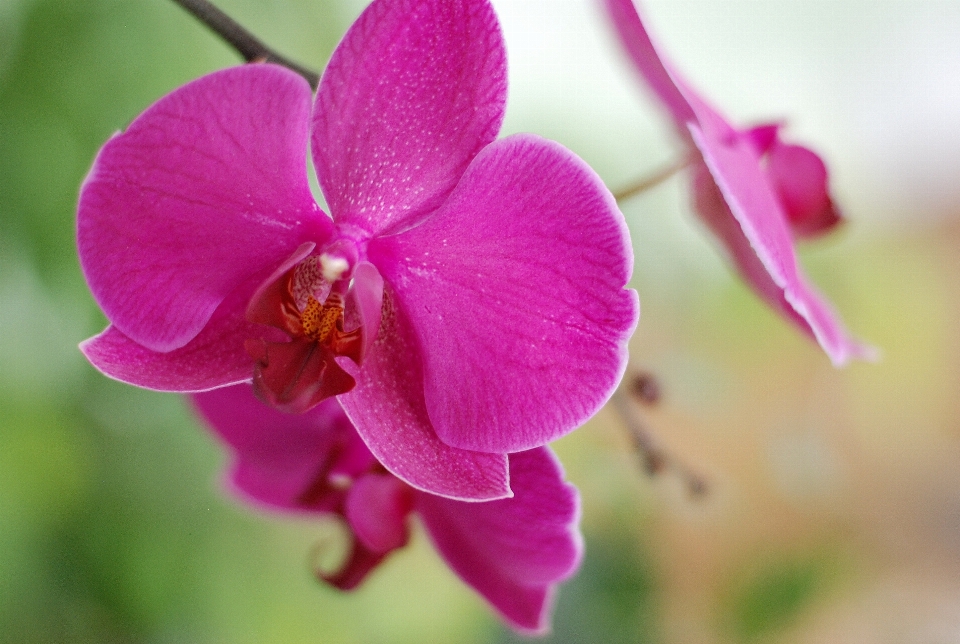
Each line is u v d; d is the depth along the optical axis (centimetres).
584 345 40
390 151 40
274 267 41
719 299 85
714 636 78
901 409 88
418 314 42
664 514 78
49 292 63
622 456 75
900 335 91
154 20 65
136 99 64
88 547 65
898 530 85
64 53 62
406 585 76
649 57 44
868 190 98
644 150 87
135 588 66
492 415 41
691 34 94
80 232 40
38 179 62
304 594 73
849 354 48
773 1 92
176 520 69
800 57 95
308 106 40
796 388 83
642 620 78
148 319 41
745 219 42
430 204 41
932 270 95
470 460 41
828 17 93
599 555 79
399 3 39
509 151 40
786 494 81
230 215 40
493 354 41
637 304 40
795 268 44
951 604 82
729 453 80
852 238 95
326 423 48
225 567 70
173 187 40
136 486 68
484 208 40
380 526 45
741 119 97
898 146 98
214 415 49
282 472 50
